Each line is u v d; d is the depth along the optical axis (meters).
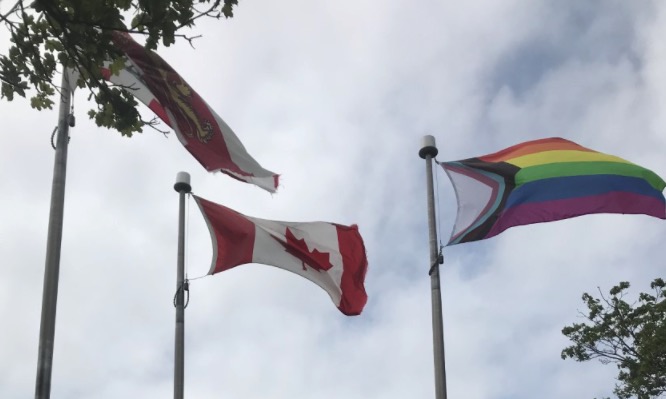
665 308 24.22
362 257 17.17
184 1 7.46
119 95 8.60
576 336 25.36
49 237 9.73
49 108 8.91
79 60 7.91
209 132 11.74
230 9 7.64
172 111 11.20
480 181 14.83
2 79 8.53
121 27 7.55
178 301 16.30
